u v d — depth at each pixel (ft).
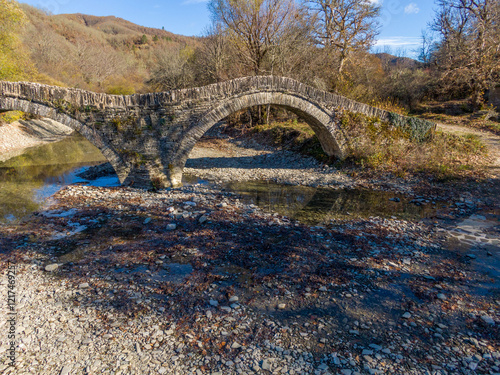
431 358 14.29
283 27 74.64
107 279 20.83
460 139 50.16
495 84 76.95
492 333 15.83
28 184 44.16
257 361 14.17
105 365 13.79
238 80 42.22
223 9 77.46
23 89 37.73
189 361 14.14
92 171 50.55
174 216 32.04
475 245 25.18
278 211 34.50
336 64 83.15
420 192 38.65
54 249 25.13
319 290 19.70
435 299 18.72
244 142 81.56
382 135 50.44
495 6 70.23
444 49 85.71
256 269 22.16
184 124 41.65
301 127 73.15
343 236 27.43
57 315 17.10
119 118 40.14
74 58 189.67
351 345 15.19
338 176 47.70
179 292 19.47
